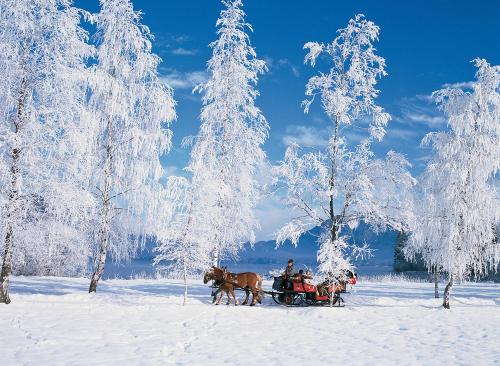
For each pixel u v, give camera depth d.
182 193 20.45
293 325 16.42
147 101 23.23
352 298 24.31
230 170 27.78
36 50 18.67
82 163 19.52
